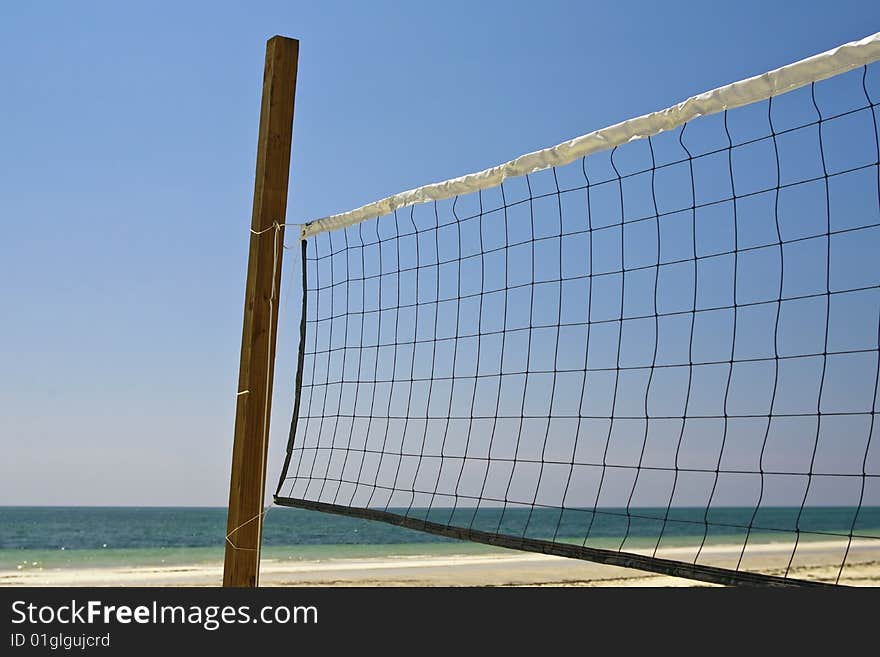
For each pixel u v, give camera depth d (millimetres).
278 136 4742
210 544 29375
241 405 4543
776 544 31078
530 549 3617
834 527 47781
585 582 18094
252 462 4488
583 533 36344
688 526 38531
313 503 4898
